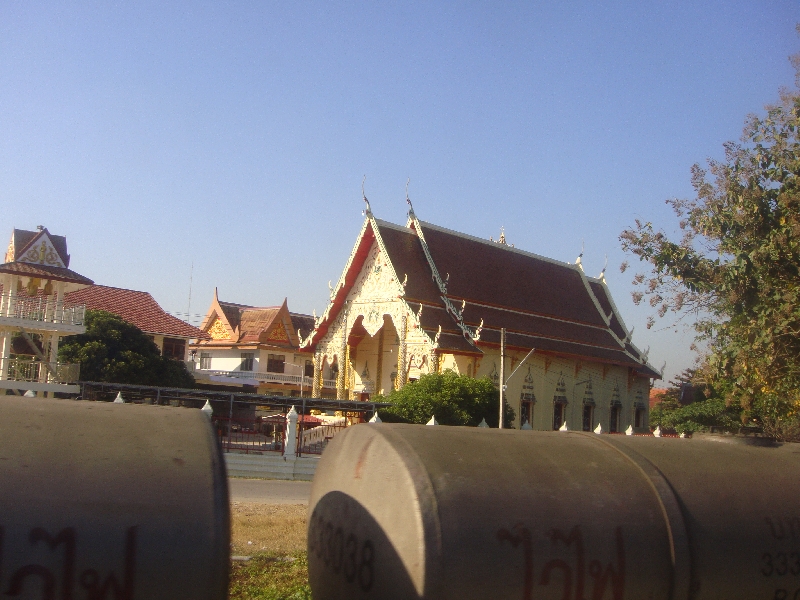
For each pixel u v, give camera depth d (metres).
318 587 6.32
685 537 5.50
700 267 18.66
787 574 5.95
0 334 33.75
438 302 38.25
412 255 39.50
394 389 36.66
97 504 4.22
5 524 4.01
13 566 3.97
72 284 34.81
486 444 5.60
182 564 4.25
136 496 4.32
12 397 5.11
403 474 5.05
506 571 4.82
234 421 33.56
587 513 5.24
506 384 37.78
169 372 36.09
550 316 44.31
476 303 39.97
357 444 5.86
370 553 5.28
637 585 5.26
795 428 19.36
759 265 16.72
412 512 4.86
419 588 4.70
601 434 6.59
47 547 4.05
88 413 4.89
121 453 4.52
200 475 4.55
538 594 4.89
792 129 17.83
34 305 32.50
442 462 5.17
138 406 5.28
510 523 4.95
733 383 19.03
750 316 17.41
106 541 4.15
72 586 4.05
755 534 5.86
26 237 36.62
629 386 48.94
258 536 13.75
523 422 40.25
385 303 37.69
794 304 16.31
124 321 36.97
